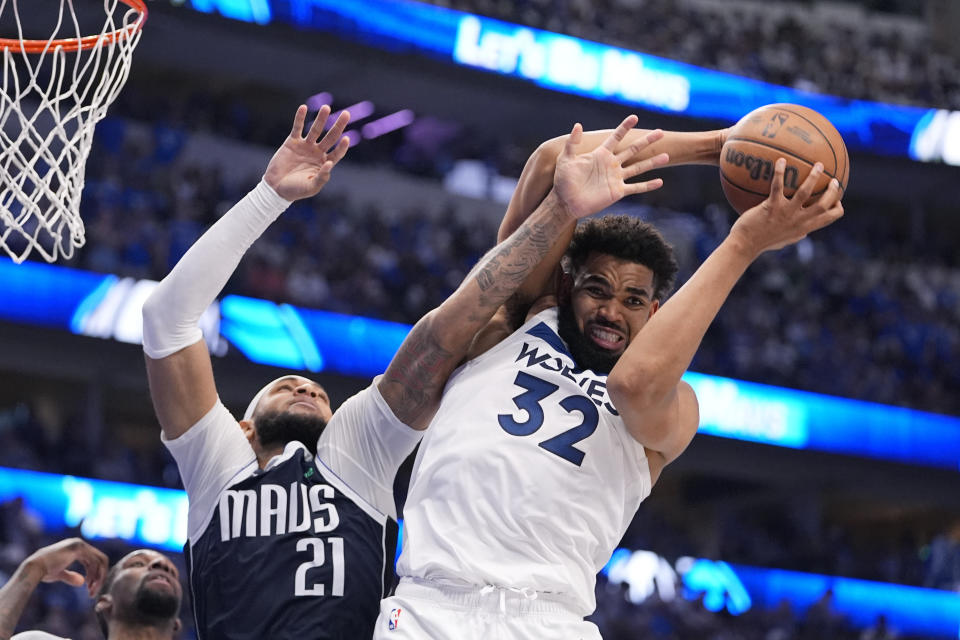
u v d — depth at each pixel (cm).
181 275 452
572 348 416
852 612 2173
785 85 2780
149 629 579
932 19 3195
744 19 2952
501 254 407
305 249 2208
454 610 374
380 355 2042
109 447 1941
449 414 407
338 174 2558
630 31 2720
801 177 398
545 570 377
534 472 385
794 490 2497
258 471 465
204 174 2284
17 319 1803
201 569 451
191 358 463
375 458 459
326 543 442
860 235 2891
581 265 423
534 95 2522
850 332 2548
